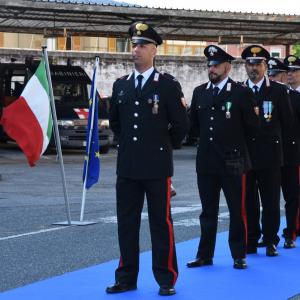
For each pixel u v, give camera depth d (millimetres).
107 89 27406
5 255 7148
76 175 15781
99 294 5672
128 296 5605
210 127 6445
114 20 28688
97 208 10438
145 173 5543
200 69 28766
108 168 17719
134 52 5547
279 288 5891
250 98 6402
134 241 5758
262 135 6961
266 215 7145
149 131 5555
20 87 23766
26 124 8148
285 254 7258
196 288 5855
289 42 36781
